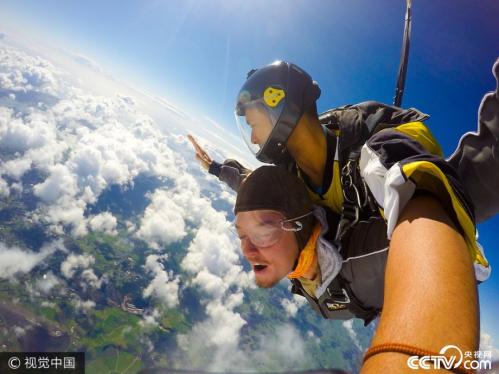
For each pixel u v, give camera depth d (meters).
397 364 0.21
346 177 0.64
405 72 0.98
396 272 0.30
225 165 1.08
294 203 0.64
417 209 0.37
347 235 0.65
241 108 0.72
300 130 0.66
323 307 0.78
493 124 0.75
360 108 0.71
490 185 0.77
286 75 0.67
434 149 0.61
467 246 0.35
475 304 0.26
